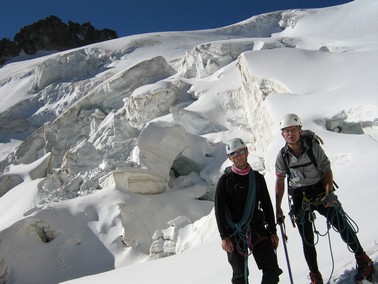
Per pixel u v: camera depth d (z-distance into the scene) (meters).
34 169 27.61
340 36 41.88
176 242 13.64
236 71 30.36
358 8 55.22
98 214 17.55
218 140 23.50
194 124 25.39
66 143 34.38
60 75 51.47
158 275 8.73
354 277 3.96
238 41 37.53
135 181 19.23
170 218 18.20
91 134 33.28
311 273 4.17
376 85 13.96
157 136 21.72
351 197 7.75
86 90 46.44
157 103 29.55
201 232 12.77
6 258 15.74
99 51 56.91
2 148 41.66
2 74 65.12
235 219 4.04
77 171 22.80
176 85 31.50
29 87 52.88
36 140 35.06
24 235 16.61
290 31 57.91
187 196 20.17
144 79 37.25
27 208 20.20
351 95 13.89
